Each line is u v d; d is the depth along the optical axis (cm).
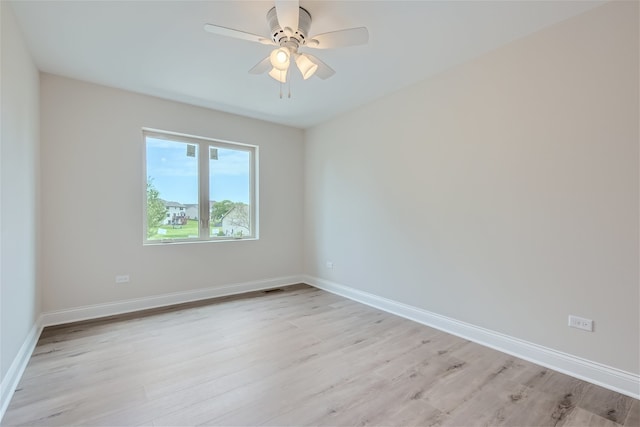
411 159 328
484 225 266
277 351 253
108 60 273
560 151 222
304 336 284
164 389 198
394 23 219
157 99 359
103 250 329
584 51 210
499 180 255
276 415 174
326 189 449
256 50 256
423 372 221
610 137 201
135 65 282
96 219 325
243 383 206
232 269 424
